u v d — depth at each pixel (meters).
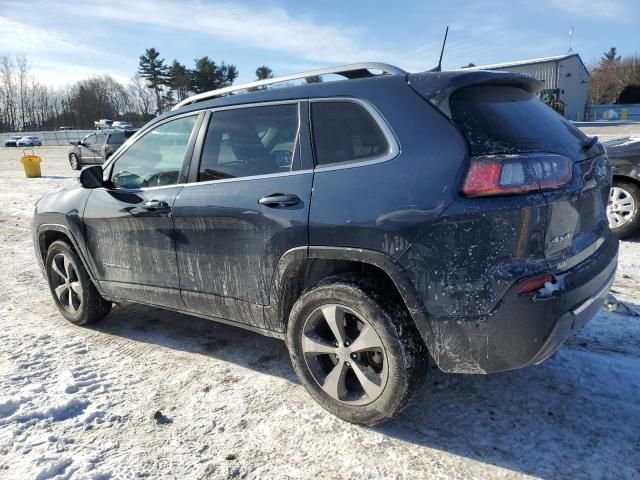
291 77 3.07
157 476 2.50
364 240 2.52
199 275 3.31
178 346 3.94
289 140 2.92
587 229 2.71
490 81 2.65
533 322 2.26
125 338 4.12
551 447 2.58
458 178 2.33
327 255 2.66
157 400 3.17
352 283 2.64
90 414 3.02
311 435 2.77
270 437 2.77
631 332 3.71
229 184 3.10
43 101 91.38
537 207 2.26
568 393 3.03
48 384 3.38
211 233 3.16
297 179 2.80
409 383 2.55
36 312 4.77
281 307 2.98
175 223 3.34
